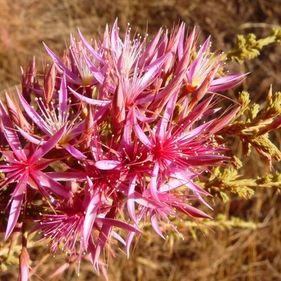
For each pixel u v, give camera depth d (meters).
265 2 0.39
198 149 0.11
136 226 0.10
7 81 0.31
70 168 0.10
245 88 0.36
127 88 0.11
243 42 0.16
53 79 0.11
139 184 0.10
